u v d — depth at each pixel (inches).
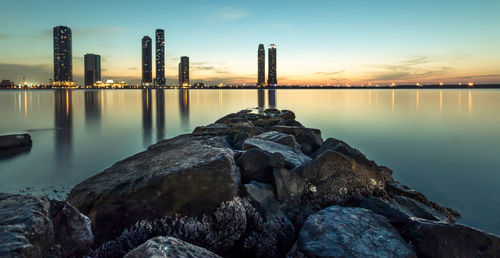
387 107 2632.9
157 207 238.2
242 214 244.4
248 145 442.9
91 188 250.1
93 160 748.0
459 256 210.7
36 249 130.2
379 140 1049.5
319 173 325.4
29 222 134.1
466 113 2031.3
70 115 1915.6
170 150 343.9
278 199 288.7
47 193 494.9
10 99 4114.2
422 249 219.3
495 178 594.9
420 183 567.5
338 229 229.1
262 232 245.8
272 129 712.4
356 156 363.9
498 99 4252.0
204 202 245.0
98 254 207.8
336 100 4111.7
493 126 1384.1
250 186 279.1
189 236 228.5
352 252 206.1
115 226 231.9
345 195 318.7
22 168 657.0
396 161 748.6
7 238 120.0
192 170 251.1
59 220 159.8
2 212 140.0
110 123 1525.6
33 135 1142.3
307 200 307.6
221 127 743.7
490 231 359.3
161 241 146.0
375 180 346.6
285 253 241.9
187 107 2701.8
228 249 240.2
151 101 3764.8
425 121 1594.5
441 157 790.5
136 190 239.9
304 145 582.6
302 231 234.7
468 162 733.9
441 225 226.2
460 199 477.4
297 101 3818.9
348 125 1444.4
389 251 208.8
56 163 710.5
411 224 241.6
